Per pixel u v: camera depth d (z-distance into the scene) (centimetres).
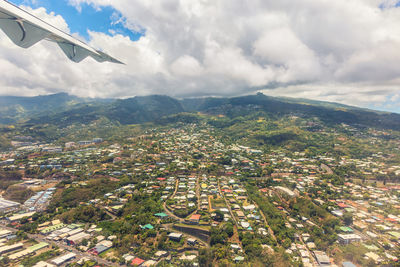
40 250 13038
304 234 14725
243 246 13550
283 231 14800
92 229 15138
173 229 15338
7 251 12650
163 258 12569
